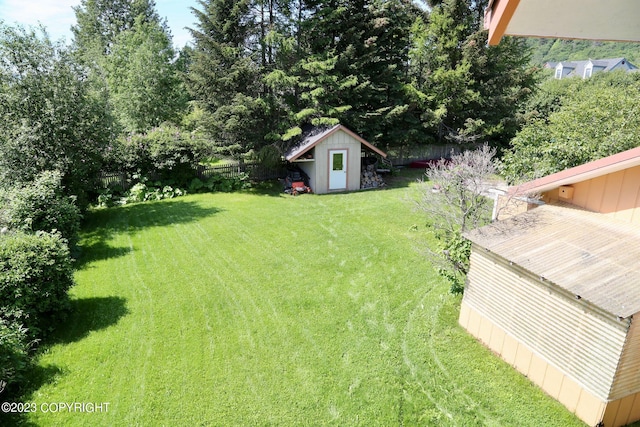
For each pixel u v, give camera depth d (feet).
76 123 39.70
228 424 16.22
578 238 17.54
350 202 51.08
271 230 40.11
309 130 60.85
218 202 51.26
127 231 40.09
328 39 62.03
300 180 58.95
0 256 21.22
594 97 35.99
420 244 35.88
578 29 10.62
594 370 15.01
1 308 20.20
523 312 18.21
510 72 75.77
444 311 24.44
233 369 19.44
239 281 28.96
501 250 18.62
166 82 85.10
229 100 58.34
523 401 17.01
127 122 76.79
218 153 58.75
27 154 36.68
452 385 18.19
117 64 86.12
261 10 60.13
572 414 16.08
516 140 37.45
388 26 70.08
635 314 13.53
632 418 15.57
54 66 38.60
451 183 25.84
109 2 112.27
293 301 26.02
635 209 17.12
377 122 70.38
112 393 17.84
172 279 29.32
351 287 27.91
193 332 22.57
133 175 52.03
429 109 75.00
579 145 30.53
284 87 59.67
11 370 17.66
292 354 20.58
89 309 25.02
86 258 33.22
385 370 19.27
